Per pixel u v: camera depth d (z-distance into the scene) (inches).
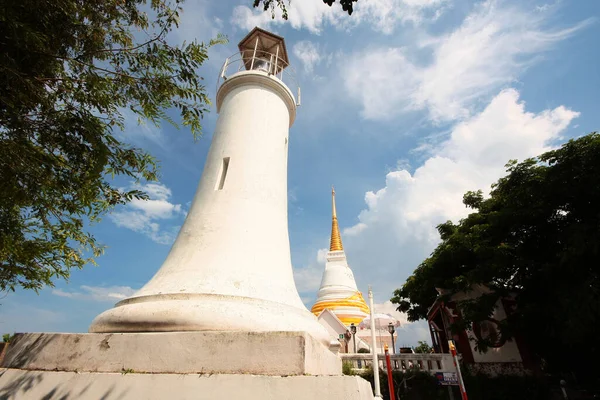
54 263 358.3
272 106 463.2
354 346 932.6
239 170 396.8
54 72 219.9
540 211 604.7
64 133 224.8
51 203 241.4
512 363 677.3
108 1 235.5
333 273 1387.8
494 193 806.5
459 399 615.8
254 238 352.8
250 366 227.8
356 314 1226.0
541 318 600.7
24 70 205.3
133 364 244.4
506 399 613.3
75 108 220.1
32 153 204.1
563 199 590.6
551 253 616.1
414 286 921.5
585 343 541.6
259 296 301.7
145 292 304.3
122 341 256.2
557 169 574.6
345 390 206.4
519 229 665.6
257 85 468.8
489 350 701.3
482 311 622.2
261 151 420.2
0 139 192.7
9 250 301.9
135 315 273.1
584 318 497.0
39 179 213.3
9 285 359.9
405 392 610.2
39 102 208.7
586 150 543.8
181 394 222.7
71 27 221.9
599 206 562.3
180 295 284.7
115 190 261.3
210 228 353.1
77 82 224.2
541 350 679.1
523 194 633.6
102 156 228.7
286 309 308.7
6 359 294.2
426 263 837.8
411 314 1063.0
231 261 325.4
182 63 250.2
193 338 244.5
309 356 234.2
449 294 733.9
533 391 623.2
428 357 658.2
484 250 650.8
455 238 740.7
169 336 248.7
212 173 407.8
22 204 230.5
